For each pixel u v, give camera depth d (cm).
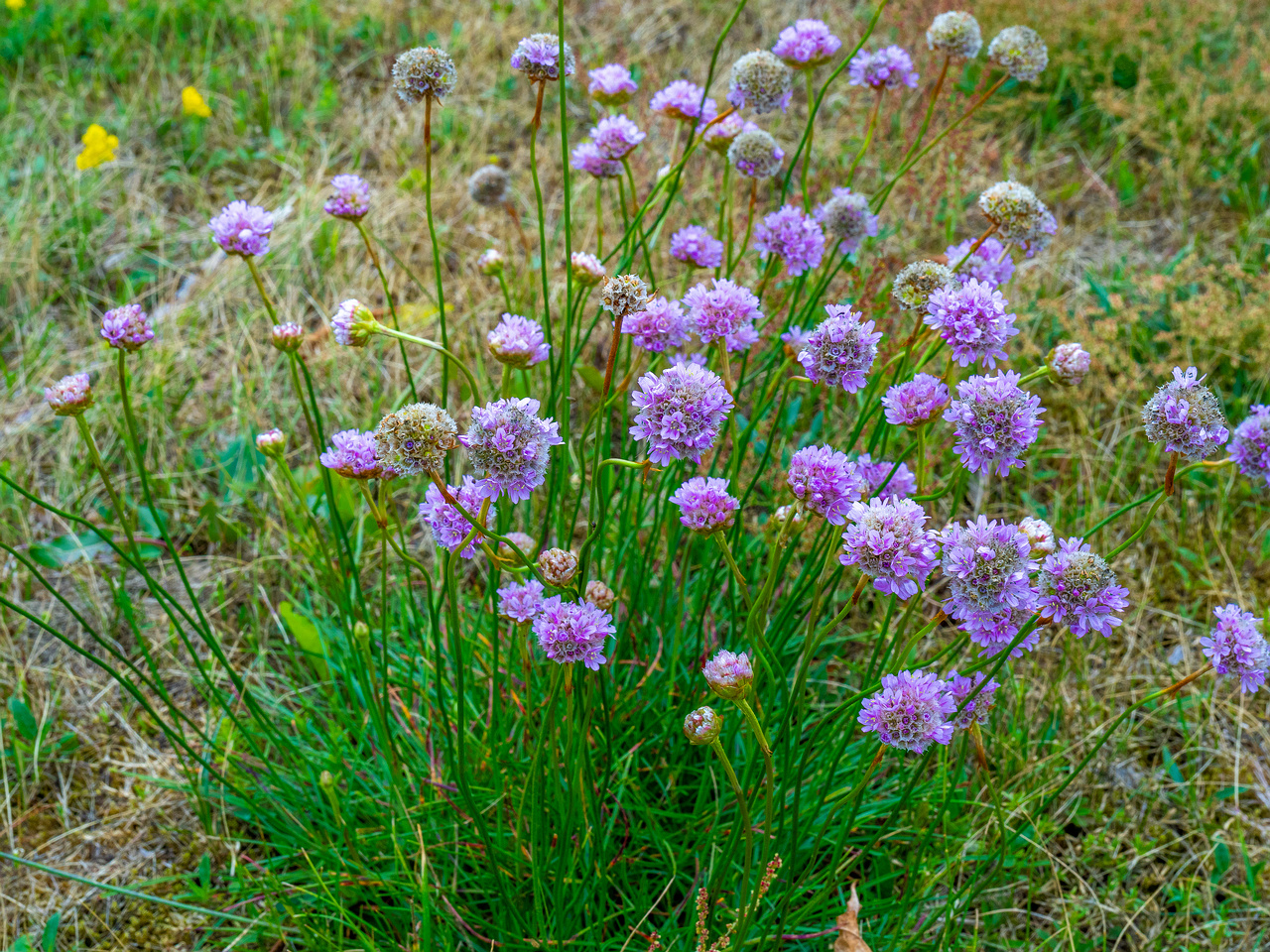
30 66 511
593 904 243
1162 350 387
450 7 544
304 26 529
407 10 541
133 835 271
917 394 187
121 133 477
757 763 233
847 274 339
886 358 303
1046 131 479
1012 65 252
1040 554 189
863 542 171
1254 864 266
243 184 464
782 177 445
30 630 315
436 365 384
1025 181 452
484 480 177
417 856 240
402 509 348
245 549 343
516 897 234
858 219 255
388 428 171
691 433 177
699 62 509
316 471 343
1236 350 371
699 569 285
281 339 230
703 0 539
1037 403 178
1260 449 175
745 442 257
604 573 264
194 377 384
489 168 327
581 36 531
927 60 445
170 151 470
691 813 251
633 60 511
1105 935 254
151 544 340
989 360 193
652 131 459
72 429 365
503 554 212
